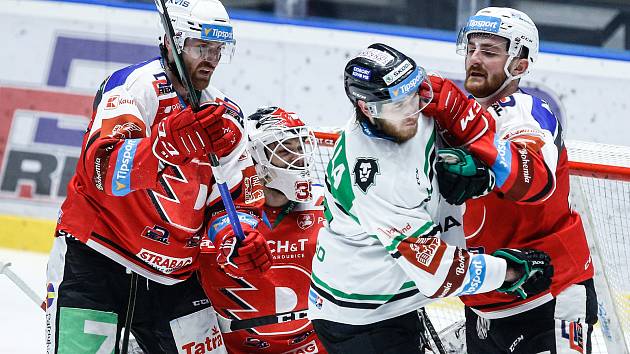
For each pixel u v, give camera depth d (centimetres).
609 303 1122
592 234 1137
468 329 1081
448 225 952
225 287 1123
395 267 916
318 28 1933
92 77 1948
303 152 1112
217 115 947
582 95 1908
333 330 959
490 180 898
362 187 885
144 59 1947
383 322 943
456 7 1953
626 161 1161
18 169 1955
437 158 912
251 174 1088
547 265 919
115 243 1055
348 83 879
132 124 1003
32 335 1514
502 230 1000
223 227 1050
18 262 1878
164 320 1093
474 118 903
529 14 1962
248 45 1934
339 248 935
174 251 1061
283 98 1938
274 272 1126
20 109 1959
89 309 1050
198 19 998
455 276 879
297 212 1142
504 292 927
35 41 1961
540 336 1003
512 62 998
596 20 1955
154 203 1038
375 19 1977
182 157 961
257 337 1141
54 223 1941
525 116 949
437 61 1917
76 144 1947
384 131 877
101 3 1950
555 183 934
